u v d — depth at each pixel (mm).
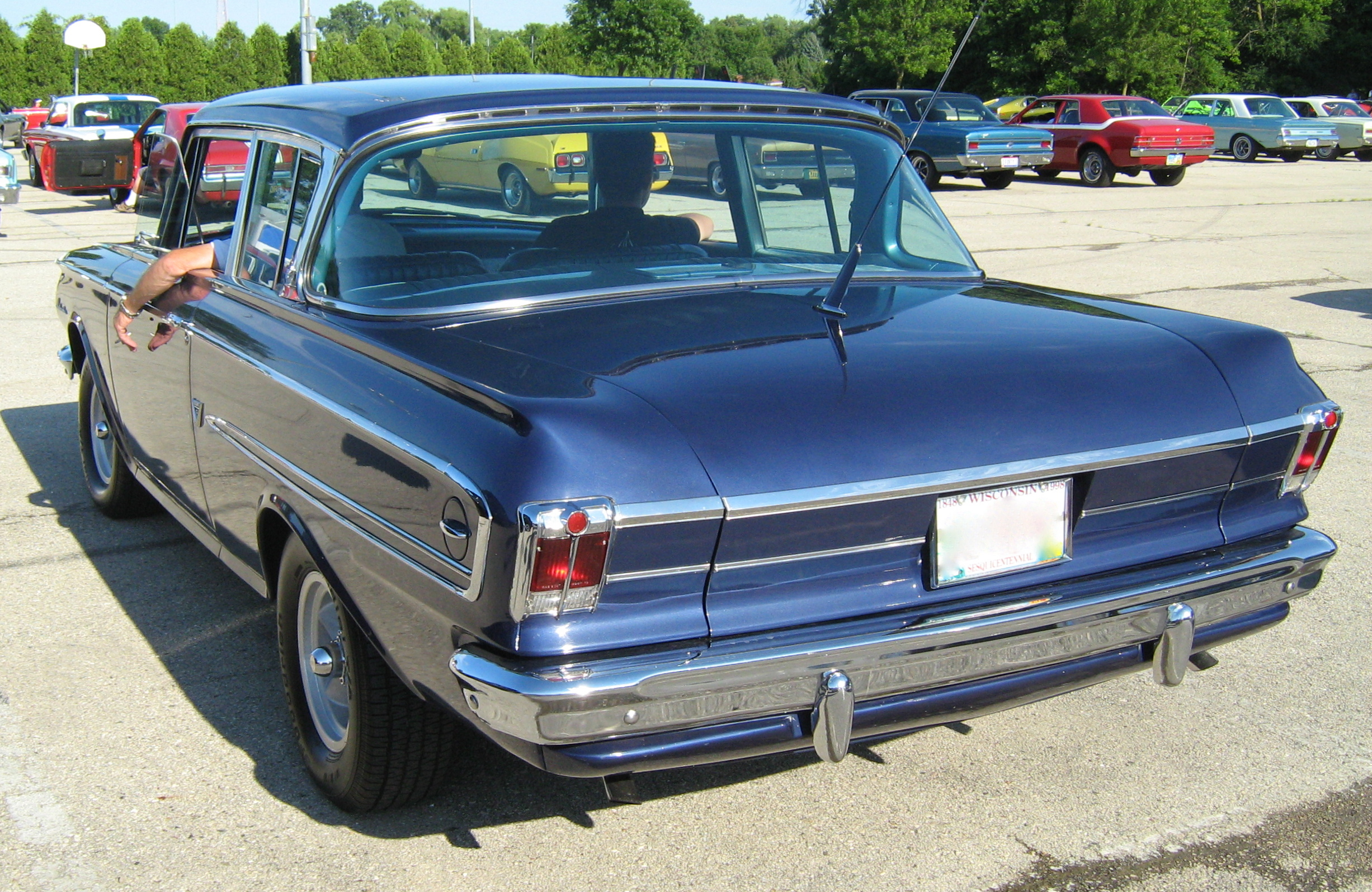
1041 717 3471
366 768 2740
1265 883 2672
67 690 3576
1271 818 2934
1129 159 21734
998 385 2504
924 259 3469
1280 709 3510
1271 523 2879
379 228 2852
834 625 2336
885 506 2324
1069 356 2648
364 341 2666
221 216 3695
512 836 2854
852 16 35406
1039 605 2459
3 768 3135
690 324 2709
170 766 3158
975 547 2447
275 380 2871
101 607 4207
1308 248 13695
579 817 2936
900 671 2336
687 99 3176
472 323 2742
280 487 2906
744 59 90625
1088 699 3590
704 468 2176
